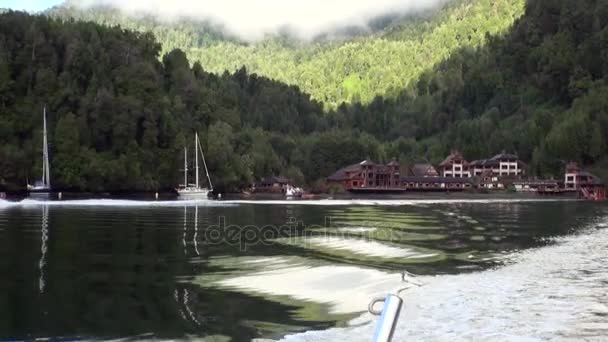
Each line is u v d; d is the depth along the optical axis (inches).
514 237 1871.3
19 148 5910.4
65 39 6993.1
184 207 3659.0
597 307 804.6
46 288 889.5
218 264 1175.6
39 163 5767.7
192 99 7834.6
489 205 4758.9
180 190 5570.9
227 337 661.3
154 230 1897.1
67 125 5999.0
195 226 2096.5
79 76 6756.9
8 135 5969.5
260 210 3383.4
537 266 1213.1
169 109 7003.0
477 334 666.8
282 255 1328.7
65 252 1295.5
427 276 1078.4
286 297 877.2
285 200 5349.4
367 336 673.0
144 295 862.5
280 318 753.6
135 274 1032.8
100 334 658.2
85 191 5984.3
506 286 966.4
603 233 2050.9
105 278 983.6
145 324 706.2
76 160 5866.1
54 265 1105.4
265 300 855.7
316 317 761.0
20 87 6446.9
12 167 5615.2
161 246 1460.4
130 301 821.2
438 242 1688.0
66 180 5807.1
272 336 669.9
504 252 1457.9
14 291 864.3
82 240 1545.3
